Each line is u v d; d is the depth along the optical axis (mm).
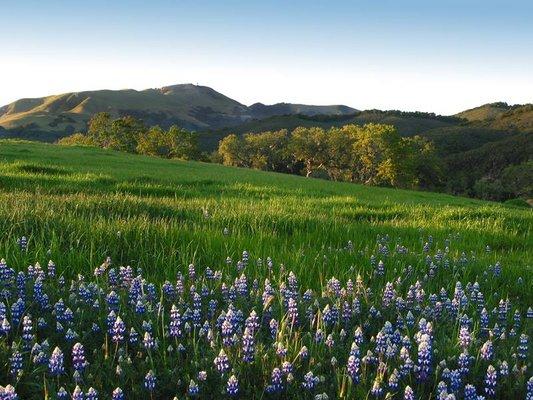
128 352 4965
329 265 8648
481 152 186750
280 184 37625
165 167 46656
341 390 4207
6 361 4395
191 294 6441
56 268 7605
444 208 21219
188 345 5000
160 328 5457
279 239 11008
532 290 8672
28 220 9789
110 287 6523
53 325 5285
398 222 15883
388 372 4617
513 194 131750
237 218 13086
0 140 62906
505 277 9266
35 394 4105
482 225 16500
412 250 11469
